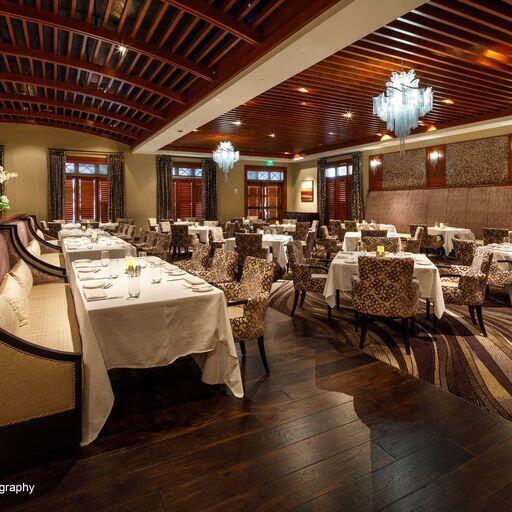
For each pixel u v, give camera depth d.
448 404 2.67
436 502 1.82
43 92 9.68
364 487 1.92
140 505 1.82
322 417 2.52
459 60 5.94
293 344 3.79
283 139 12.10
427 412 2.57
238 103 7.27
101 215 13.67
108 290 2.87
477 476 1.98
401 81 5.96
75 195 13.30
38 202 12.62
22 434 2.04
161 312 2.55
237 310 3.32
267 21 4.99
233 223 10.78
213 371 2.82
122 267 3.88
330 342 3.84
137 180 13.93
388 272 3.44
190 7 4.64
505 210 9.72
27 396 2.04
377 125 10.11
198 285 2.95
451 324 4.41
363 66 6.14
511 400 2.71
